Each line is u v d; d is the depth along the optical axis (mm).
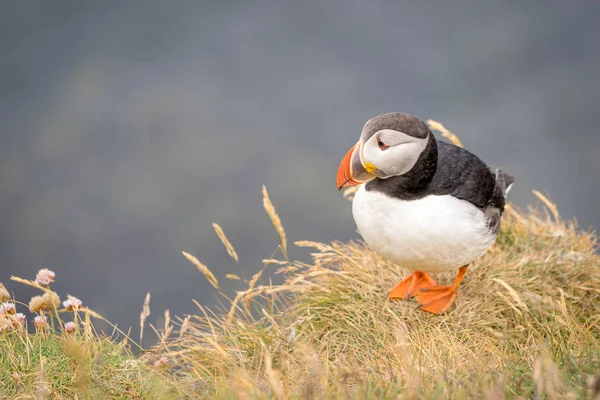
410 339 4430
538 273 5426
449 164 4566
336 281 5285
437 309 4895
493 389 3162
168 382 4141
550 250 5797
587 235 6113
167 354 4391
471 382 3457
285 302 5312
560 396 3172
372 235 4637
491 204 4766
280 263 5281
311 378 3602
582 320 5113
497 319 4855
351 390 3658
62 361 4094
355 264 5441
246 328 4750
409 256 4590
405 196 4414
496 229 4789
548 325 4758
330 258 5562
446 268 4707
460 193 4488
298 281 5336
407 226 4430
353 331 4793
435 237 4406
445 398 3256
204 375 4242
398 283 5234
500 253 5770
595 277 5402
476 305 4996
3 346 4137
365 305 4992
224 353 4074
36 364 4031
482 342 4586
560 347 4066
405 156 4230
